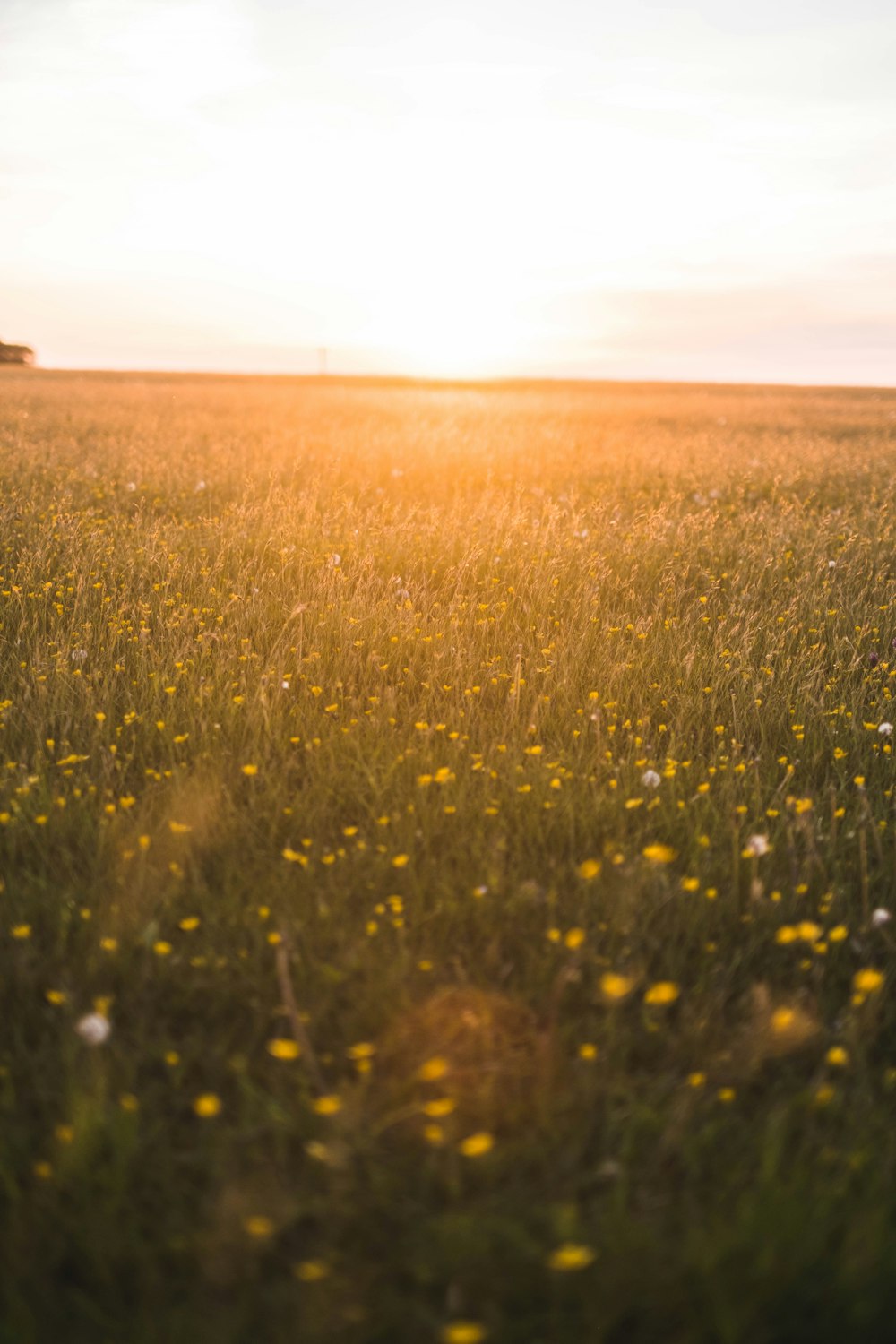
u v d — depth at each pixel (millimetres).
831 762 3750
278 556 6516
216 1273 1667
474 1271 1664
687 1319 1604
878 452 15555
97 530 7094
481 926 2635
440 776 3252
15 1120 2004
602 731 4023
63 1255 1723
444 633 5008
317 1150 1803
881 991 2387
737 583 6254
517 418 21875
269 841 3043
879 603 5965
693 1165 1885
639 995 2426
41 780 3312
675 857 3047
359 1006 2311
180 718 3957
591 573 6176
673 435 19516
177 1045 2217
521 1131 1993
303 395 31047
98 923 2580
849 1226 1758
